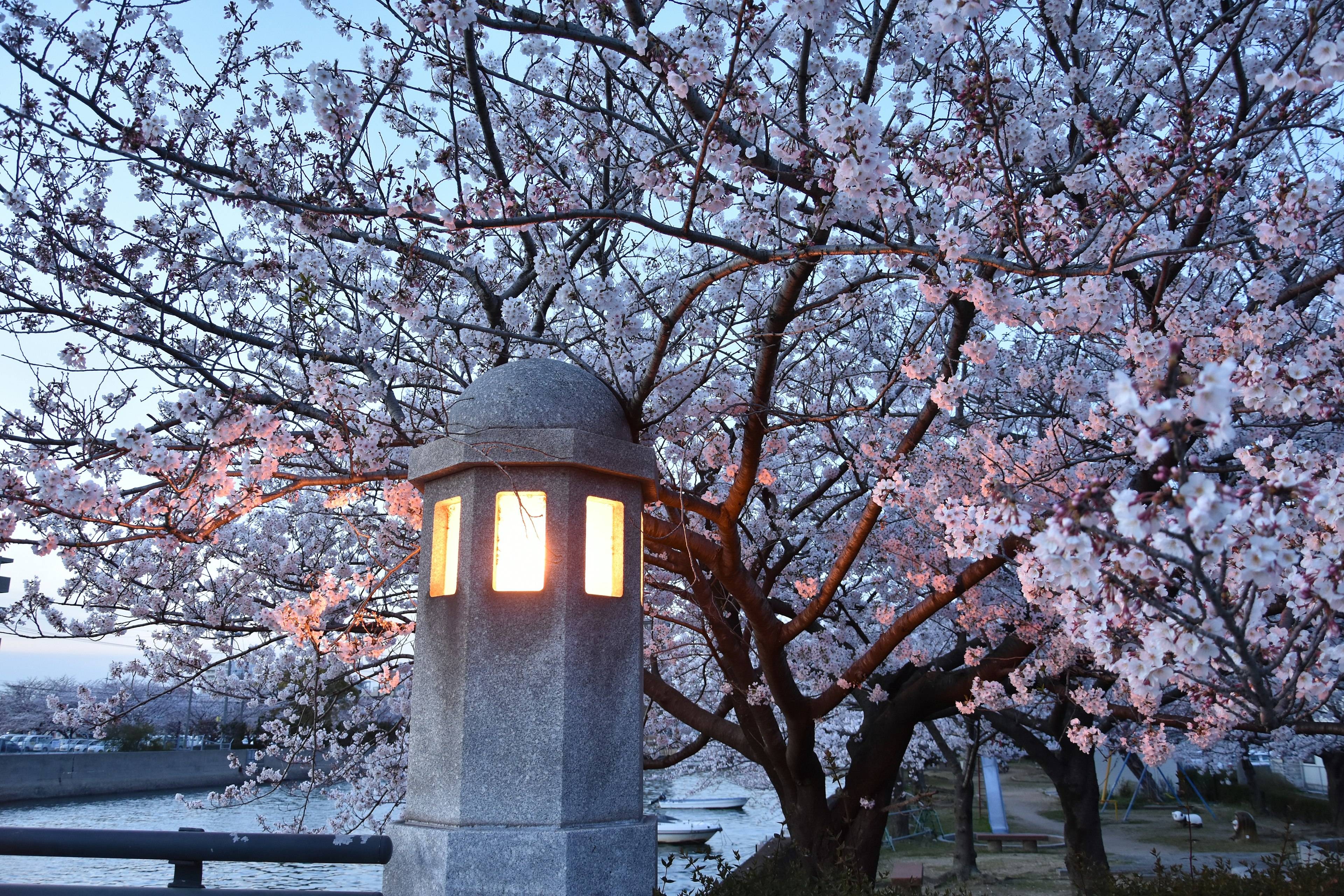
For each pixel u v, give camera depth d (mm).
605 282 5039
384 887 4242
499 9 4215
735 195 4652
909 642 8047
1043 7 5547
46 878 14398
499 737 4152
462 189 4512
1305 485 2387
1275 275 5383
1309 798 22688
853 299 5824
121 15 4770
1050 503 6031
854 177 3436
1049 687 7191
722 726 8555
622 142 5828
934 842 19031
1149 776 25812
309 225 4848
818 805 7871
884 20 4312
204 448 3783
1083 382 5910
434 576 4621
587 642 4359
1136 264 5082
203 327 5754
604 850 4051
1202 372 2037
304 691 8188
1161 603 2514
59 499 3625
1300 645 3004
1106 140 3965
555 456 4426
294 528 9062
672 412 5617
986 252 4621
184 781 31609
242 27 5605
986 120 4113
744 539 8648
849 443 7199
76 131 4305
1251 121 4480
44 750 32375
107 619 7855
